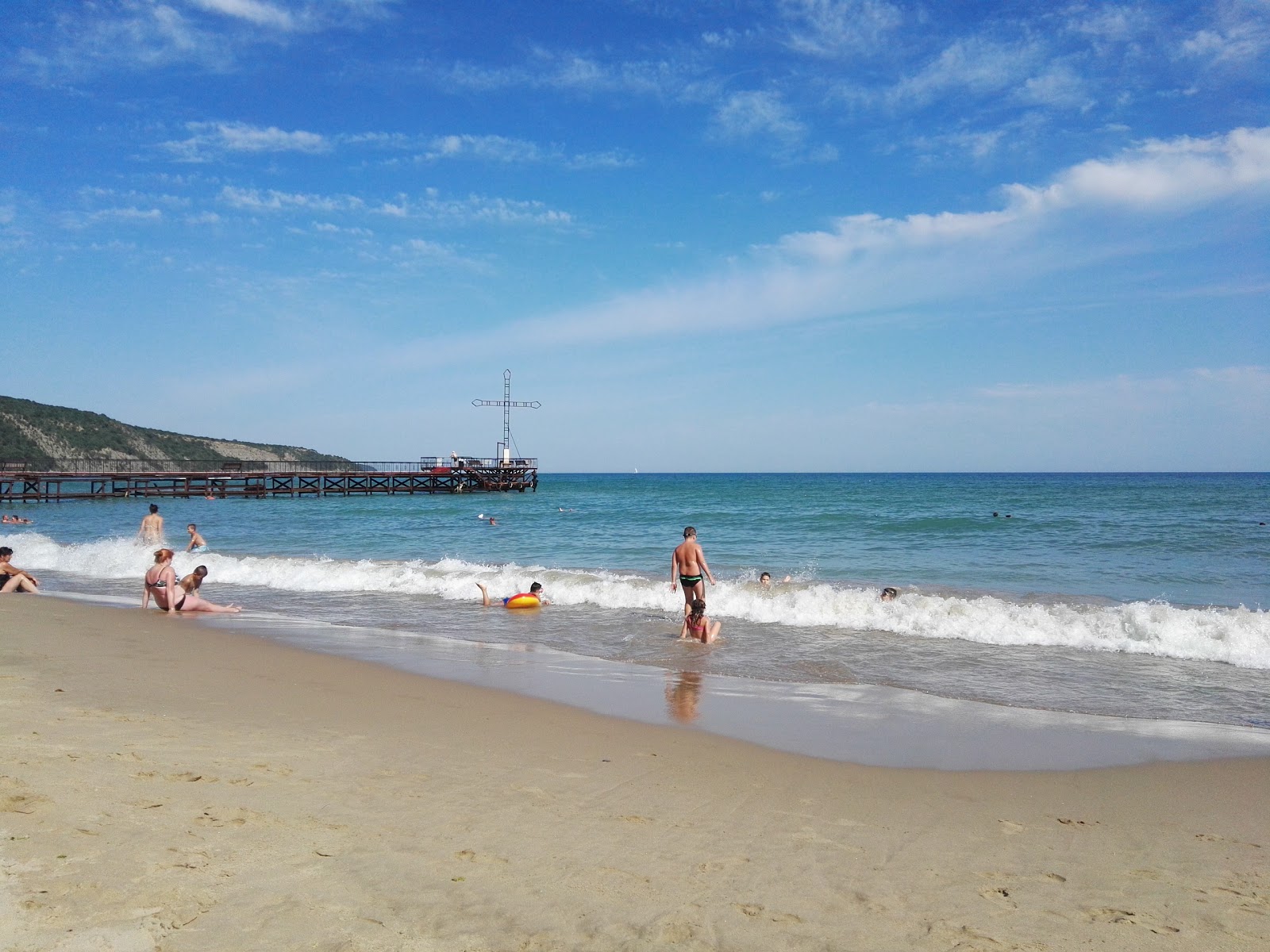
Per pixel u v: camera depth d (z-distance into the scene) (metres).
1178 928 3.54
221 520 37.50
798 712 7.38
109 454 94.38
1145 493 62.19
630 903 3.61
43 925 3.11
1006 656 9.91
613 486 100.94
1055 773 5.76
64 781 4.67
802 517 36.50
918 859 4.25
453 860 3.96
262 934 3.16
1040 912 3.68
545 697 7.74
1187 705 7.73
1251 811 5.06
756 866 4.09
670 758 5.91
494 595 14.59
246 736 5.98
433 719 6.79
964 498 56.00
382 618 12.52
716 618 12.46
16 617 11.57
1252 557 20.52
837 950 3.28
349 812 4.53
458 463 65.50
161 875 3.60
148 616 12.32
